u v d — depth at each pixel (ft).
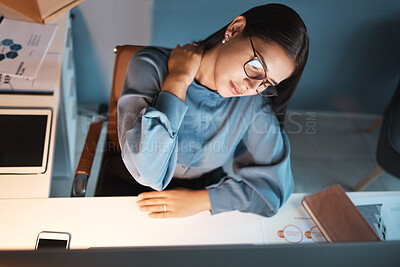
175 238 3.01
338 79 6.18
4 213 2.96
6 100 3.48
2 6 3.92
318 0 4.45
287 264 1.83
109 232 2.97
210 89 2.95
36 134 3.30
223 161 3.52
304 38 2.50
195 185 3.73
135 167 2.75
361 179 6.57
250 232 3.10
